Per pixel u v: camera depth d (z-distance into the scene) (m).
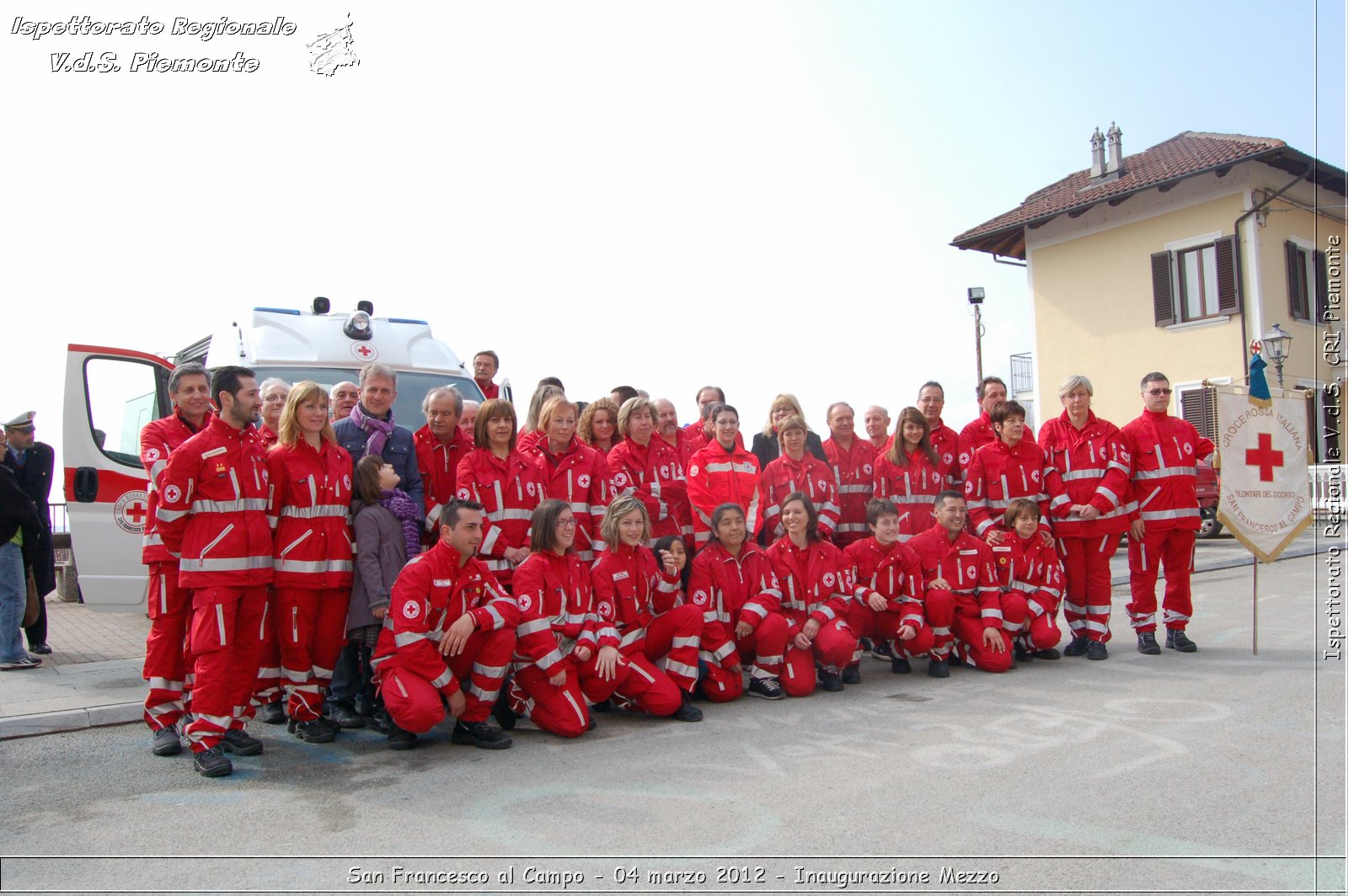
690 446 7.38
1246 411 6.84
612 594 5.61
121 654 8.11
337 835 3.69
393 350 7.72
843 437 7.80
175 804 4.13
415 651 4.88
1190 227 20.73
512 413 5.72
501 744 5.00
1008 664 6.60
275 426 5.79
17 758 4.93
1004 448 7.21
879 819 3.65
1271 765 4.18
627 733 5.25
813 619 6.15
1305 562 12.72
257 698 5.37
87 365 7.52
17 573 7.23
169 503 4.62
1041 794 3.89
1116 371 22.14
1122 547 17.34
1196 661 6.56
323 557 5.09
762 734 5.09
